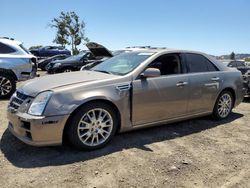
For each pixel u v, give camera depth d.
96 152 4.31
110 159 4.09
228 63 13.28
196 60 5.71
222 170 3.91
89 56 15.79
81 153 4.26
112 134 4.54
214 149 4.63
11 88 8.80
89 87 4.28
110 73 4.96
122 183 3.49
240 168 3.99
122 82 4.57
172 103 5.16
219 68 6.10
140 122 4.83
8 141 4.65
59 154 4.20
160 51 5.24
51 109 3.97
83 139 4.26
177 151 4.48
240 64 13.45
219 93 6.02
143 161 4.07
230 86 6.20
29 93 4.21
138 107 4.73
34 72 9.33
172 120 5.30
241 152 4.55
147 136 5.09
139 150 4.45
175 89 5.15
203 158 4.27
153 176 3.68
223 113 6.27
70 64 15.34
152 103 4.88
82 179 3.54
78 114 4.15
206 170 3.89
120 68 5.04
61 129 4.04
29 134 4.05
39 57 27.86
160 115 5.05
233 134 5.40
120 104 4.51
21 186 3.36
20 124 4.10
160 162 4.07
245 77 8.77
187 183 3.55
